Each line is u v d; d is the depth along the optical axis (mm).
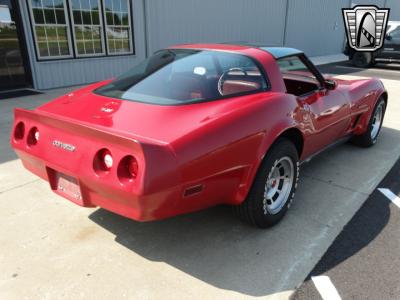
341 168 3900
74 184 2225
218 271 2242
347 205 3084
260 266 2297
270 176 2564
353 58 14312
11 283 2102
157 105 2330
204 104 2346
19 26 7391
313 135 3066
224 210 2951
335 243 2547
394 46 13125
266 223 2650
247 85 2633
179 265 2289
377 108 4430
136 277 2174
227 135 2152
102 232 2615
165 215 2014
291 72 3312
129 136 1989
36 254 2355
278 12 14539
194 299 2016
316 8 17156
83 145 2049
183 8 10258
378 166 3986
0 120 5391
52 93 7508
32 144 2408
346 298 2045
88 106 2477
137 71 2928
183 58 2850
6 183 3334
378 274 2242
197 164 2000
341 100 3555
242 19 12672
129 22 9094
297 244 2527
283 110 2596
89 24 8336
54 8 7656
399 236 2648
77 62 8312
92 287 2086
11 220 2732
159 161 1846
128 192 1841
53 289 2064
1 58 7375
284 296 2053
